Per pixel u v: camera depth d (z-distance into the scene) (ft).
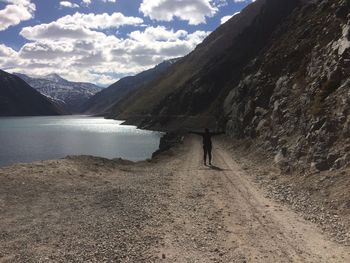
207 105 473.67
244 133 131.75
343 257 30.40
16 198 49.98
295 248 32.91
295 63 107.04
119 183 64.59
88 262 30.04
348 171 49.44
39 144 330.34
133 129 545.85
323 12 130.82
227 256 31.50
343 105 58.95
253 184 62.18
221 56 529.04
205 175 75.05
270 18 464.24
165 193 56.80
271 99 110.52
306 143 64.03
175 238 36.14
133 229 38.52
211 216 44.04
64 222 40.93
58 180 62.34
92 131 506.48
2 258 31.07
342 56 69.00
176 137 226.17
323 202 45.47
